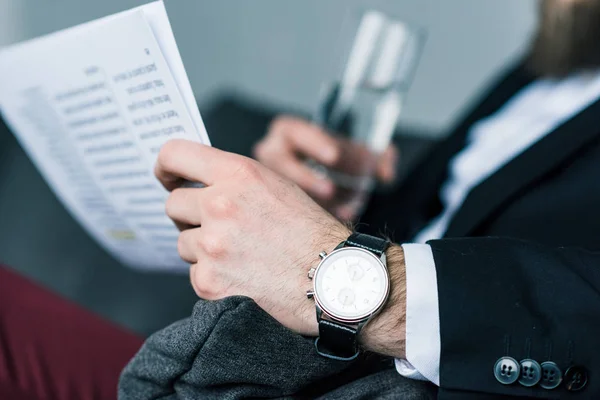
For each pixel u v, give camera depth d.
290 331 0.55
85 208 0.79
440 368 0.55
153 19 0.54
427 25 1.90
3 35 1.96
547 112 1.05
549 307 0.55
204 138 0.59
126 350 0.79
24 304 0.80
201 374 0.54
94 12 2.00
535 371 0.54
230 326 0.52
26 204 1.47
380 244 0.58
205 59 2.09
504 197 0.81
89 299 1.30
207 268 0.59
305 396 0.59
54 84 0.64
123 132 0.63
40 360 0.71
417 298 0.56
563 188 0.79
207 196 0.59
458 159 1.14
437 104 1.92
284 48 2.04
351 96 0.93
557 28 1.01
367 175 0.98
